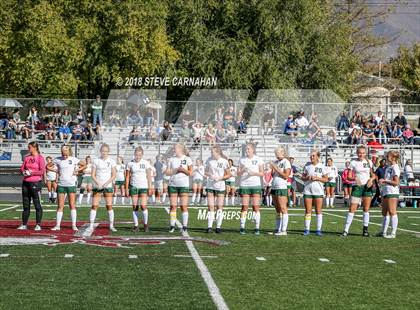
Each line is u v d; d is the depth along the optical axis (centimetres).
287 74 3806
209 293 932
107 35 3478
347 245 1480
